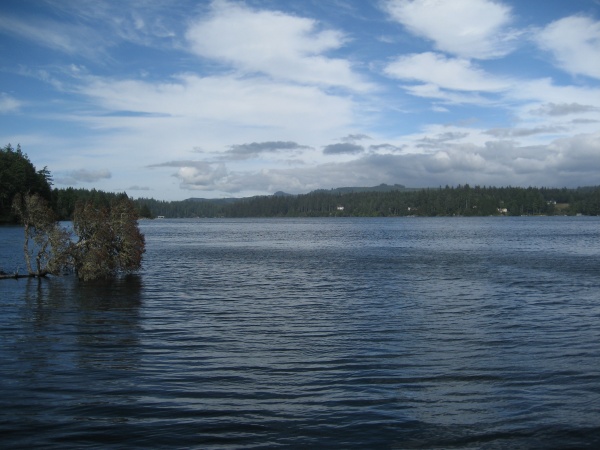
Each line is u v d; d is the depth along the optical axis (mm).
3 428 11273
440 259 52594
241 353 16812
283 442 10727
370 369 15102
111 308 24875
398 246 74375
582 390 13359
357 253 61906
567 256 54938
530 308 24641
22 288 31547
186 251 66688
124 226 38000
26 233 36625
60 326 20797
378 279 36344
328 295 29031
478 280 35406
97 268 35625
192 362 15820
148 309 24656
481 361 15828
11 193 122188
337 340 18484
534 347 17438
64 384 13859
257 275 39219
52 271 36094
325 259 53719
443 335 19188
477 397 12945
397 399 12852
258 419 11750
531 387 13586
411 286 32594
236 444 10641
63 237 36125
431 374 14641
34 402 12656
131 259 37844
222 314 23422
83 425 11438
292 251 66188
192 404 12555
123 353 16812
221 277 37844
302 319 22234
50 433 11062
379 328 20391
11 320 21969
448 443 10703
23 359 16094
